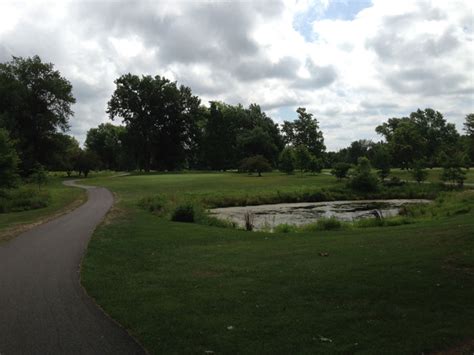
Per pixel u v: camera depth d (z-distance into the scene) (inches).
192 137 4311.0
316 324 285.6
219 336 268.7
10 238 658.8
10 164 1439.5
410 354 242.4
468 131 2507.4
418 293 340.2
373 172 2372.0
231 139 4463.6
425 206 1358.3
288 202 1872.5
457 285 354.0
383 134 4347.9
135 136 4025.6
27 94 2960.1
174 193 1785.2
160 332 276.5
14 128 2805.1
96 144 5546.3
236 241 663.8
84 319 302.7
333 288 363.6
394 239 585.6
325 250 537.3
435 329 272.7
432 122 4606.3
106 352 249.3
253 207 1654.8
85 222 868.0
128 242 629.6
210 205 1643.7
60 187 2202.3
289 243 622.5
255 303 332.5
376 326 280.2
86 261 490.0
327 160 5211.6
